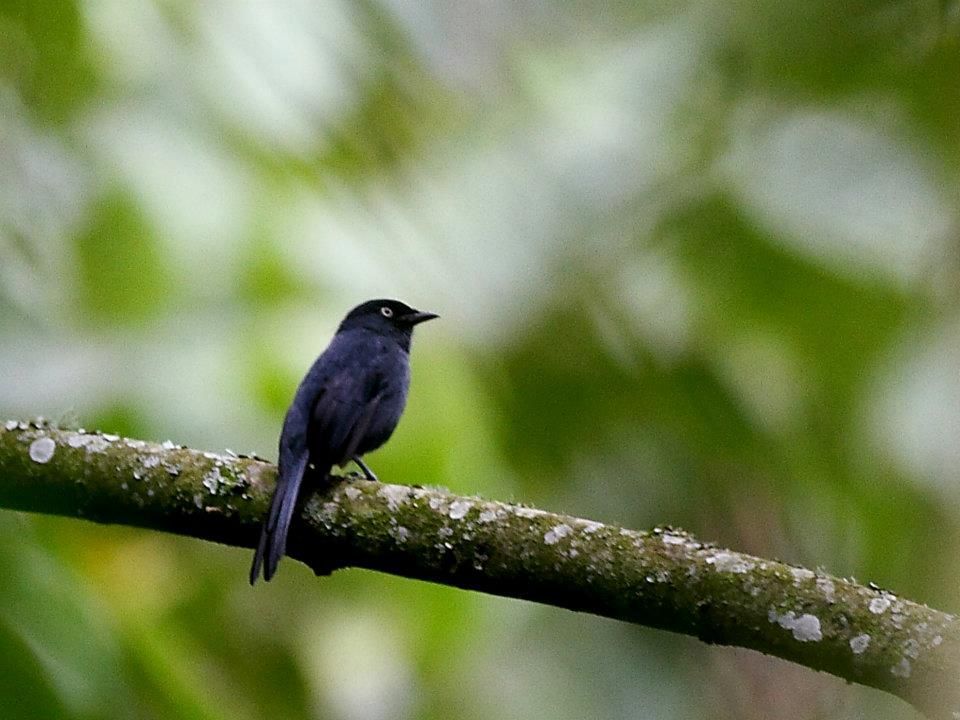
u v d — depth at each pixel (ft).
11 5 37.01
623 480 43.83
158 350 36.50
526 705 45.57
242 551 40.63
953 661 19.81
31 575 25.95
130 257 37.19
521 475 43.29
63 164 37.45
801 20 36.58
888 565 40.19
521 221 44.29
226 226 37.88
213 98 38.96
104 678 26.08
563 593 22.20
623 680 46.47
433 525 22.90
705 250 42.32
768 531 43.29
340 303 38.58
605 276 43.75
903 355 39.50
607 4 48.60
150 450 24.40
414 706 43.62
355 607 42.09
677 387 43.50
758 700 43.62
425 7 44.78
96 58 38.01
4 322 36.45
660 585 21.53
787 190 40.06
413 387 40.50
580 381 43.29
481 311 42.80
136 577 38.83
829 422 41.63
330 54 41.19
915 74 36.04
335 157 41.19
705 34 42.91
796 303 41.32
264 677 40.29
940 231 38.27
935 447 37.55
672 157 43.70
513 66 47.44
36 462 24.17
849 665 20.48
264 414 36.22
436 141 44.60
